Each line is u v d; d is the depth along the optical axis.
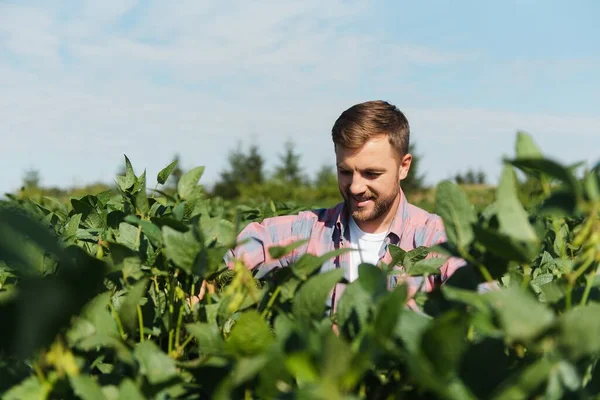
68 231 1.96
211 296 1.46
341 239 2.84
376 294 1.11
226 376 1.16
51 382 1.05
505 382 0.98
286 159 51.44
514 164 1.10
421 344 0.87
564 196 1.05
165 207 1.94
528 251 1.16
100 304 1.14
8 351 1.02
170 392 1.13
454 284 1.27
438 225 2.84
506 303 0.93
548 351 0.95
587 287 1.14
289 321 1.14
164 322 1.44
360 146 2.63
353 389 1.14
